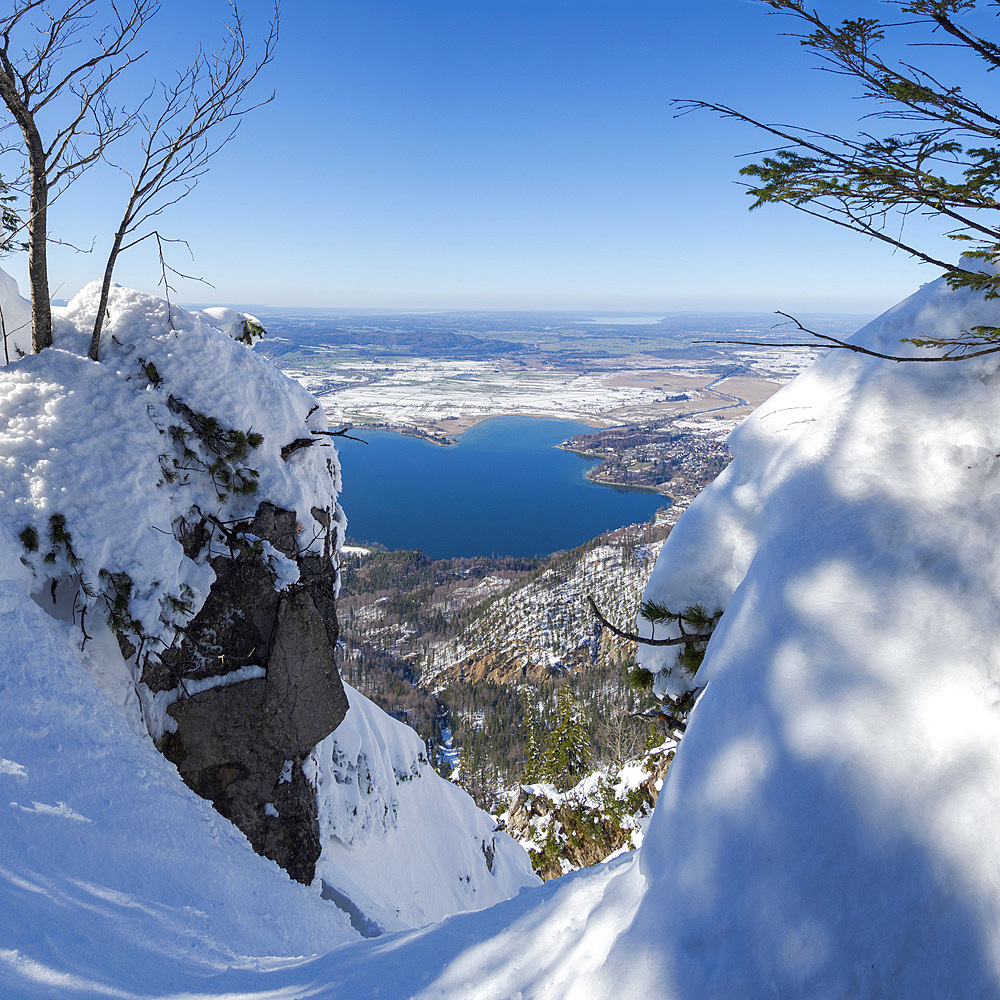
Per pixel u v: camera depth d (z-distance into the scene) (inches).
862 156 96.0
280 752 251.0
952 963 68.6
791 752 89.0
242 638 241.8
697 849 92.6
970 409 115.6
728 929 83.2
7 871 130.9
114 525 209.6
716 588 147.6
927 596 93.8
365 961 143.7
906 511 106.0
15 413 212.4
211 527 238.7
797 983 75.2
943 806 75.8
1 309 239.9
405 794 460.8
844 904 76.1
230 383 246.1
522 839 693.3
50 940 120.4
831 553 107.3
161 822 192.2
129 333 238.1
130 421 224.2
